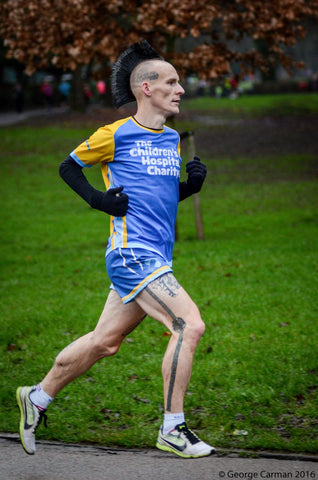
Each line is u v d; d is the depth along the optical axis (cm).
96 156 467
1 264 1289
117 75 491
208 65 1357
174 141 486
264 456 489
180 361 438
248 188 2244
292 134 3656
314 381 629
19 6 1339
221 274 1101
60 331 816
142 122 475
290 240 1407
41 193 2241
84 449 511
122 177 466
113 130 467
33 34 1362
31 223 1772
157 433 531
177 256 1262
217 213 1853
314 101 5397
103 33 1306
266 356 699
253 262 1183
